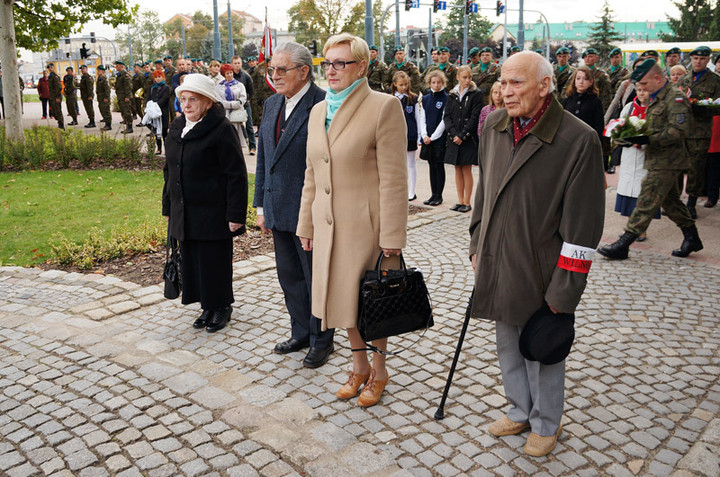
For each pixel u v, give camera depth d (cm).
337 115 328
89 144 1230
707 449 300
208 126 427
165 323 476
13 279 580
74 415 342
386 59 3538
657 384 371
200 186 432
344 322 333
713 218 783
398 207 324
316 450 308
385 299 316
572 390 363
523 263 281
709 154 824
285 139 388
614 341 429
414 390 366
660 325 456
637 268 589
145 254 659
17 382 383
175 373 390
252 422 334
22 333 457
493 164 290
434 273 584
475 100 784
